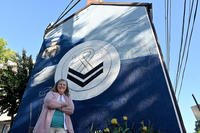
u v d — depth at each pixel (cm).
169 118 753
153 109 786
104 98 863
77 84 927
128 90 851
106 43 988
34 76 1031
